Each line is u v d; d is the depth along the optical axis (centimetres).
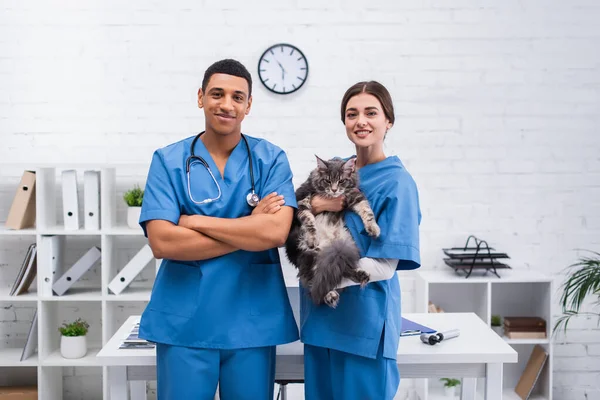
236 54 355
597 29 360
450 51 359
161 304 192
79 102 355
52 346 347
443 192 365
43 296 330
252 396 192
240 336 189
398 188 194
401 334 228
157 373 197
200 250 186
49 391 340
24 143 355
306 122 359
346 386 194
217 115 190
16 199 332
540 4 359
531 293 367
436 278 337
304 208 205
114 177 350
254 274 195
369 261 189
